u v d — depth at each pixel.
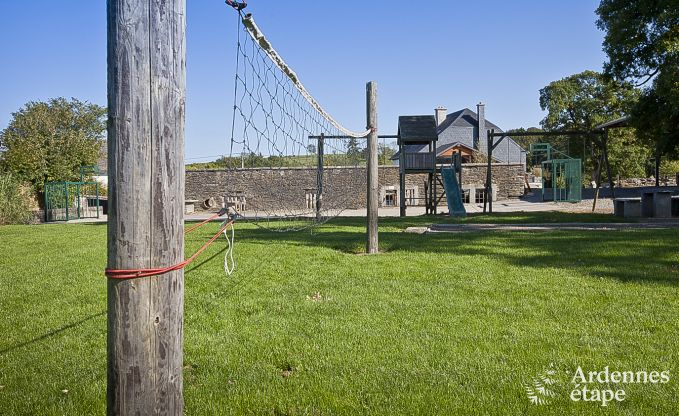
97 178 35.16
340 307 4.98
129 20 1.75
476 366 3.47
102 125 36.00
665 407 2.84
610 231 10.74
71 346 4.12
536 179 48.44
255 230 12.72
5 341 4.25
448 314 4.65
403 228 13.27
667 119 19.16
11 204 21.56
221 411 2.95
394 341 3.99
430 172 22.98
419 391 3.12
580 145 43.88
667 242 8.46
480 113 50.38
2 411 3.01
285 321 4.58
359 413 2.89
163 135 1.82
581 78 43.91
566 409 2.86
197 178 29.47
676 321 4.29
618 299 5.00
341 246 9.33
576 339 3.93
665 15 16.30
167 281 1.86
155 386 1.85
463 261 7.23
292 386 3.26
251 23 3.60
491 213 19.95
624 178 42.38
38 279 6.72
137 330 1.81
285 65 4.93
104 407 3.04
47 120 30.34
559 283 5.71
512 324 4.33
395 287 5.75
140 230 1.80
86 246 10.24
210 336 4.23
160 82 1.80
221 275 6.59
